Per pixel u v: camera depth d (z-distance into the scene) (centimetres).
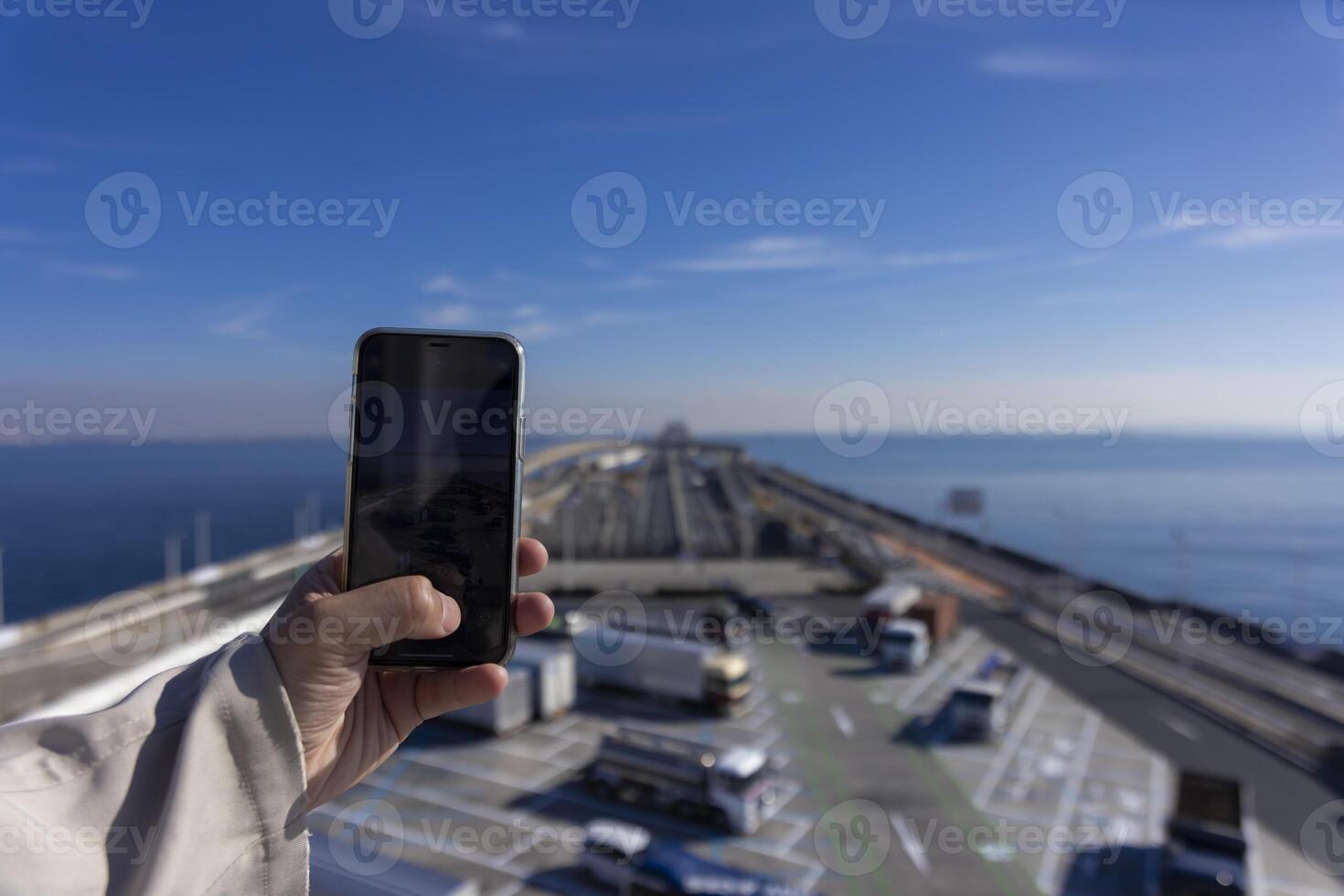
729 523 4550
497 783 1623
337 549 173
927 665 2466
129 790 98
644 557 3784
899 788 1611
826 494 6128
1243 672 2316
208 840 100
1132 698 2128
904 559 3878
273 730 108
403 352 171
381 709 160
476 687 163
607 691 2244
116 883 93
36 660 1861
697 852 1348
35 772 94
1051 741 1861
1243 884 1198
